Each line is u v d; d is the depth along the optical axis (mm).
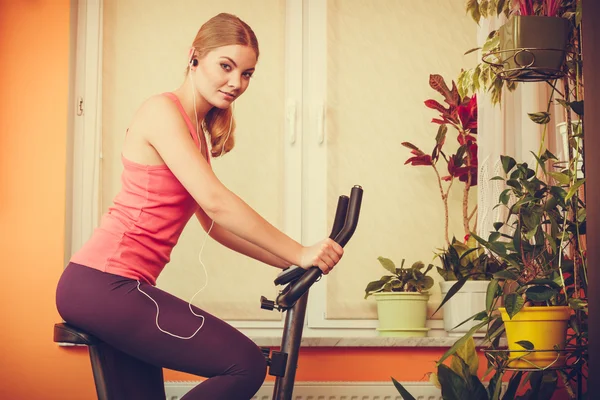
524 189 2139
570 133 2127
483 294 2504
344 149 2805
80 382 2533
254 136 2787
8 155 2645
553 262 2047
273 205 2764
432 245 2783
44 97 2686
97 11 2795
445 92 2650
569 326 2086
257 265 2729
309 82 2822
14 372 2533
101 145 2750
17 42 2705
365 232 2771
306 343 2527
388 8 2873
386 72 2848
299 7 2857
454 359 2244
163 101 1586
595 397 1329
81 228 2709
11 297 2574
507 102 2561
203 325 1493
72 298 1489
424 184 2805
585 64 1380
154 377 1708
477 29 2855
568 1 2152
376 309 2734
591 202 1361
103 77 2781
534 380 2102
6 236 2605
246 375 1492
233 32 1617
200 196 1503
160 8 2826
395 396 2549
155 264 1594
